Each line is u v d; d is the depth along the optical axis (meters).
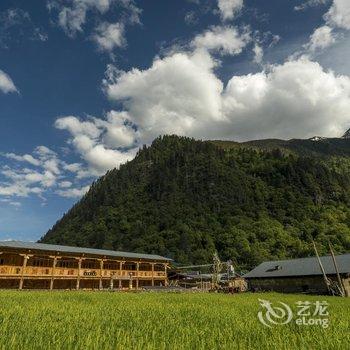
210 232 162.12
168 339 9.19
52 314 14.97
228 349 8.20
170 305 21.47
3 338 8.66
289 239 143.62
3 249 46.53
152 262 68.06
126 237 176.88
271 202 193.12
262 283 65.75
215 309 18.89
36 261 52.12
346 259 58.00
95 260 61.53
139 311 17.31
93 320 13.23
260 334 10.22
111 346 8.08
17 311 15.62
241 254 132.38
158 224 183.88
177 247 152.25
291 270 62.53
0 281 48.31
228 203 196.38
